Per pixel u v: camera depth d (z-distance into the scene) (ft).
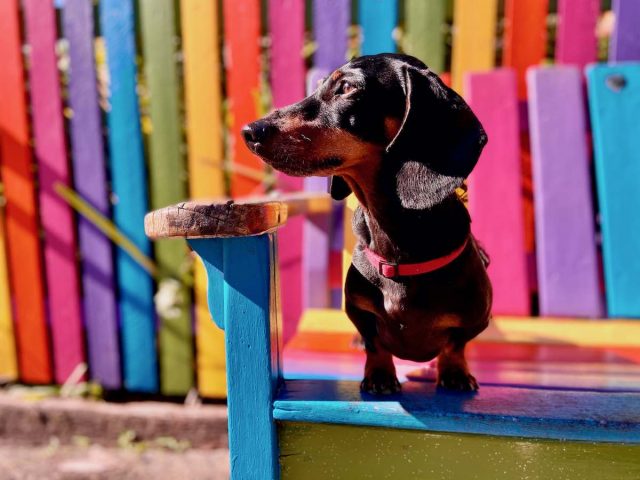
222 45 3.87
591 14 3.41
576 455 1.87
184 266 3.99
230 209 1.86
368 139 1.90
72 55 3.90
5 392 4.22
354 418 1.95
